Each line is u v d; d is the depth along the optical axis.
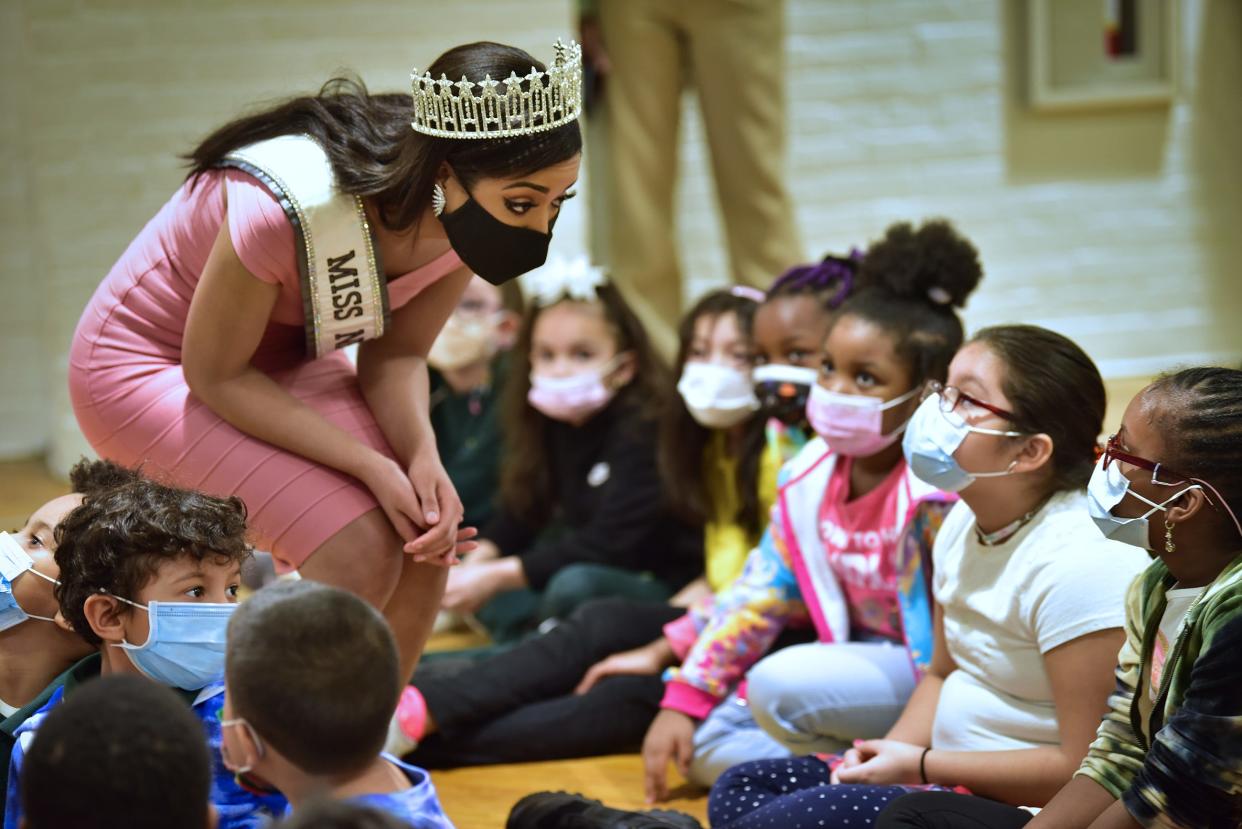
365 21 7.07
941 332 3.47
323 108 2.90
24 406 7.97
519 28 7.20
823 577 3.66
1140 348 8.64
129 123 6.98
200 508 2.57
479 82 2.62
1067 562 2.83
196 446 3.00
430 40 7.13
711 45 6.97
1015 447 2.90
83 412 3.13
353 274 2.88
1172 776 2.30
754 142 7.10
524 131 2.61
